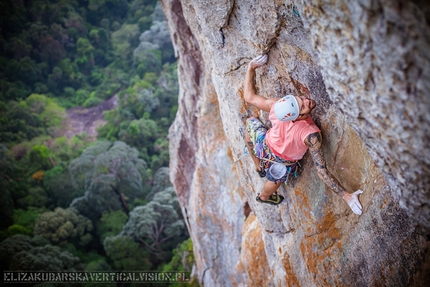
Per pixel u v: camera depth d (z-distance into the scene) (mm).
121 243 24859
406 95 2326
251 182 5695
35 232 27250
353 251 3967
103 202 29234
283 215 5141
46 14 58156
